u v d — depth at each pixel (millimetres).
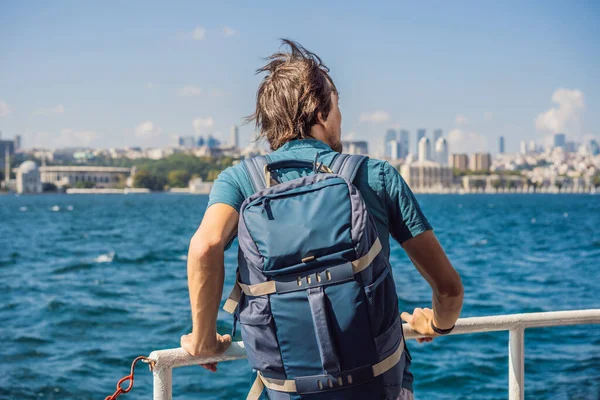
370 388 1607
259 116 1940
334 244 1581
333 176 1693
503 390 7230
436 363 8133
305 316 1573
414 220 1753
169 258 27766
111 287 18438
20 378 8883
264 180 1736
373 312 1601
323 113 1875
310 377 1593
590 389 6785
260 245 1603
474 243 33938
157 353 1816
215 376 8148
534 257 25891
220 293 1705
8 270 23609
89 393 8289
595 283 17141
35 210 97438
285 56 1991
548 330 9305
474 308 13578
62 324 12680
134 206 117125
